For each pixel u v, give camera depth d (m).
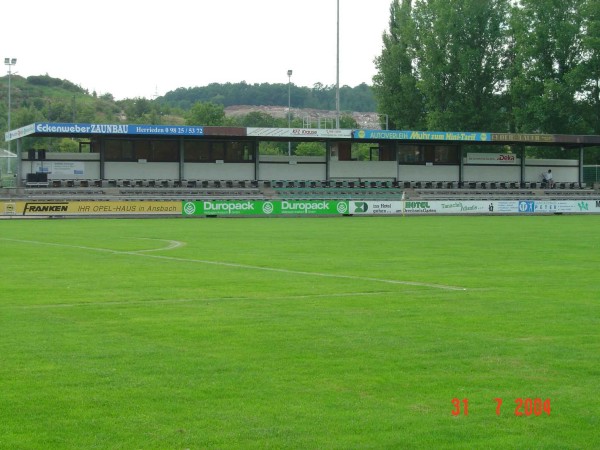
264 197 74.69
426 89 96.50
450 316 16.27
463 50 94.31
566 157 98.50
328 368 11.86
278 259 28.53
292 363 12.16
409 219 62.56
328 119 107.44
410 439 8.93
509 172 85.50
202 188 73.94
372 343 13.58
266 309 17.12
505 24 95.12
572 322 15.59
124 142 73.31
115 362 12.20
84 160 72.88
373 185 80.88
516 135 79.94
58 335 14.26
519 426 9.36
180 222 57.00
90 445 8.71
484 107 95.44
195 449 8.62
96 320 15.76
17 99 183.88
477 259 28.61
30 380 11.16
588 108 91.06
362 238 40.00
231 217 65.50
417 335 14.27
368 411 9.85
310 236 41.50
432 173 82.88
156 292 19.72
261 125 139.88
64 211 63.19
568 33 89.25
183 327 15.00
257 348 13.17
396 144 81.19
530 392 10.66
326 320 15.76
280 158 78.56
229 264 26.69
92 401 10.20
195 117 128.00
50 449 8.60
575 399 10.37
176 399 10.29
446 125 95.75
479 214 72.25
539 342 13.70
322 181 79.56
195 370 11.72
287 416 9.65
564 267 25.86
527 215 71.25
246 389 10.74
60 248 33.34
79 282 21.70
